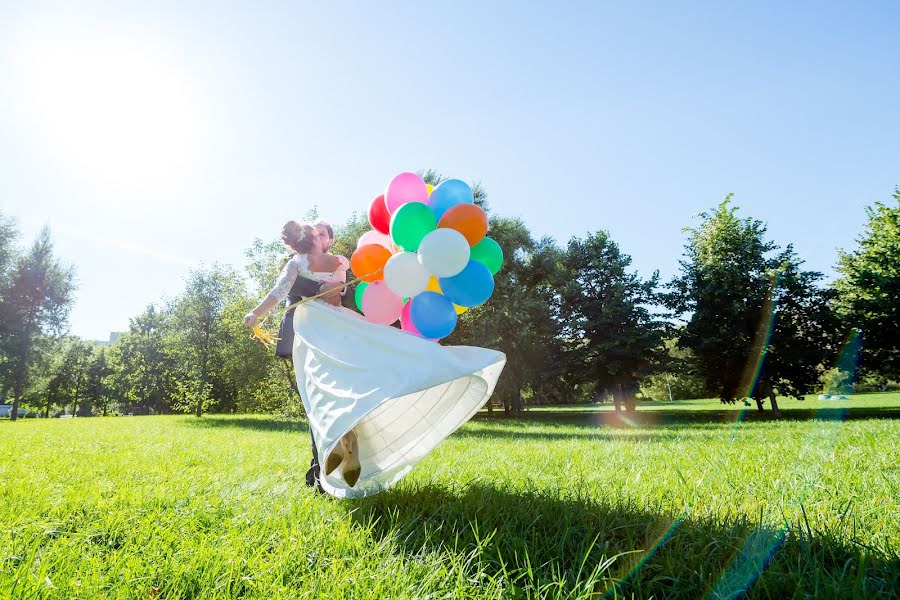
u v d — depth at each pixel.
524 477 3.62
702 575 1.74
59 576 1.72
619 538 2.23
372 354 2.62
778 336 24.31
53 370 34.00
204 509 2.64
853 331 23.25
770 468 3.81
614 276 29.66
